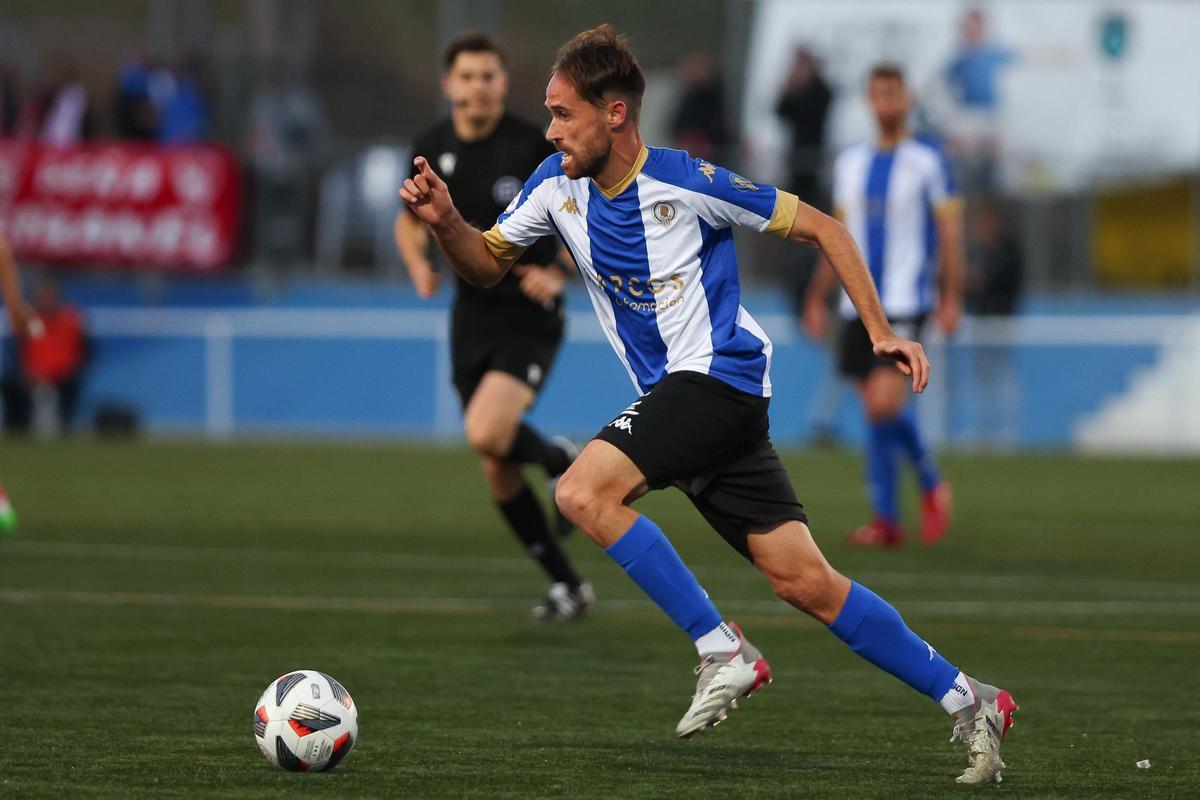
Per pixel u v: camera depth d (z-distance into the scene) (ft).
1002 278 215.10
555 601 87.45
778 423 221.87
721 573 108.17
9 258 108.06
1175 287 232.32
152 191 224.94
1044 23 230.48
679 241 53.26
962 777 51.55
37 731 57.52
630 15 252.01
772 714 63.46
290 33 260.01
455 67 88.84
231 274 237.86
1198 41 230.89
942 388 216.33
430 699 65.26
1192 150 231.91
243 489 158.20
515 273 87.15
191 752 54.34
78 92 232.53
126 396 228.63
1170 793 50.55
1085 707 65.77
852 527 135.85
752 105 234.58
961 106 230.48
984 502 156.76
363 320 228.63
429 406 227.61
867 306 51.39
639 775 52.03
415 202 53.57
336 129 256.93
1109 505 154.40
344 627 83.56
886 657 52.08
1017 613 91.81
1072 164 232.32
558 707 64.03
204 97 242.17
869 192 119.96
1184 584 104.12
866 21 231.30
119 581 98.84
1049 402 217.77
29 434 220.64
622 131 52.85
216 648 76.43
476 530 129.18
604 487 52.54
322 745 51.16
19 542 117.29
